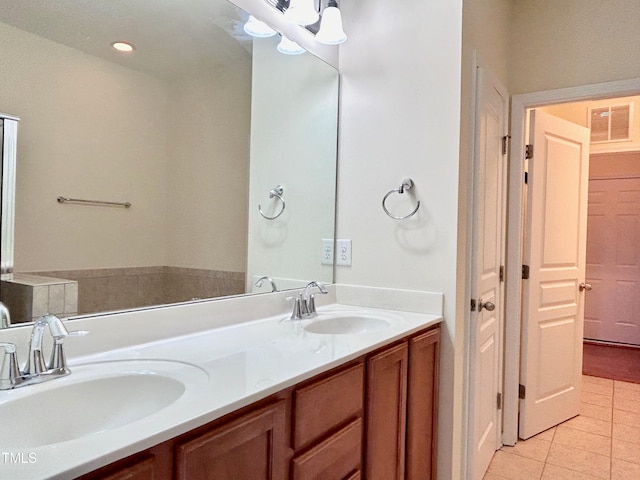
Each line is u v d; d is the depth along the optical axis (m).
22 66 1.14
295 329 1.56
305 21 1.76
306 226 2.05
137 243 1.41
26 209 1.15
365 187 2.04
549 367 2.71
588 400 3.24
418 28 1.90
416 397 1.64
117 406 1.01
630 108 4.22
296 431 1.04
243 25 1.75
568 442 2.55
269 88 1.88
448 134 1.82
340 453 1.20
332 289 2.11
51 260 1.18
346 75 2.10
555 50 2.49
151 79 1.47
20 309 1.10
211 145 1.66
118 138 1.37
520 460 2.35
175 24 1.53
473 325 1.96
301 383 1.06
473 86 1.93
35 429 0.88
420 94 1.89
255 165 1.84
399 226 1.95
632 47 2.28
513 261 2.58
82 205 1.27
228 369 1.07
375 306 2.00
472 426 1.96
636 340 4.99
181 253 1.54
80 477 0.61
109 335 1.20
